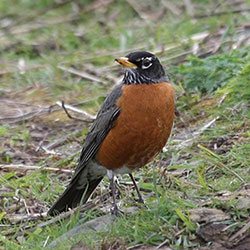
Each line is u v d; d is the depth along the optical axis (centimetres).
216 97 1320
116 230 870
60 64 1733
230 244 823
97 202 1048
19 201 1082
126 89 945
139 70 947
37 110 1515
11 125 1459
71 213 957
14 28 2016
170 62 1597
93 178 1016
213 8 1923
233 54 1404
